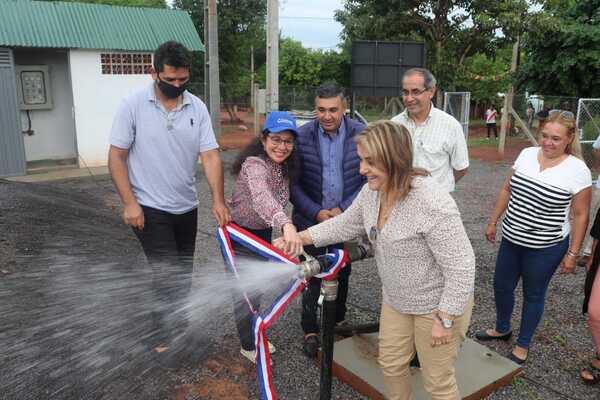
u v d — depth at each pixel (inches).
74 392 107.8
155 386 114.5
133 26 431.5
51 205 231.5
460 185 399.9
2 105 374.6
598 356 126.3
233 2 877.2
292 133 114.1
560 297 178.1
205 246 222.7
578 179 120.7
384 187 84.7
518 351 132.8
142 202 125.1
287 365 129.4
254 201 109.2
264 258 115.4
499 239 249.3
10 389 106.7
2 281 145.5
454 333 89.1
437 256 83.6
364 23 779.4
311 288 127.2
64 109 435.5
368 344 134.2
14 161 385.7
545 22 593.6
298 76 1381.6
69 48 397.7
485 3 744.3
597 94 596.4
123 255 170.4
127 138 120.5
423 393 114.4
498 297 139.7
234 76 922.7
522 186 125.9
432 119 137.7
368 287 182.1
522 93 761.0
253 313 105.7
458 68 773.9
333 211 126.7
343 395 118.5
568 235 126.4
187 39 446.3
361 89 415.2
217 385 118.1
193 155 126.8
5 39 366.9
